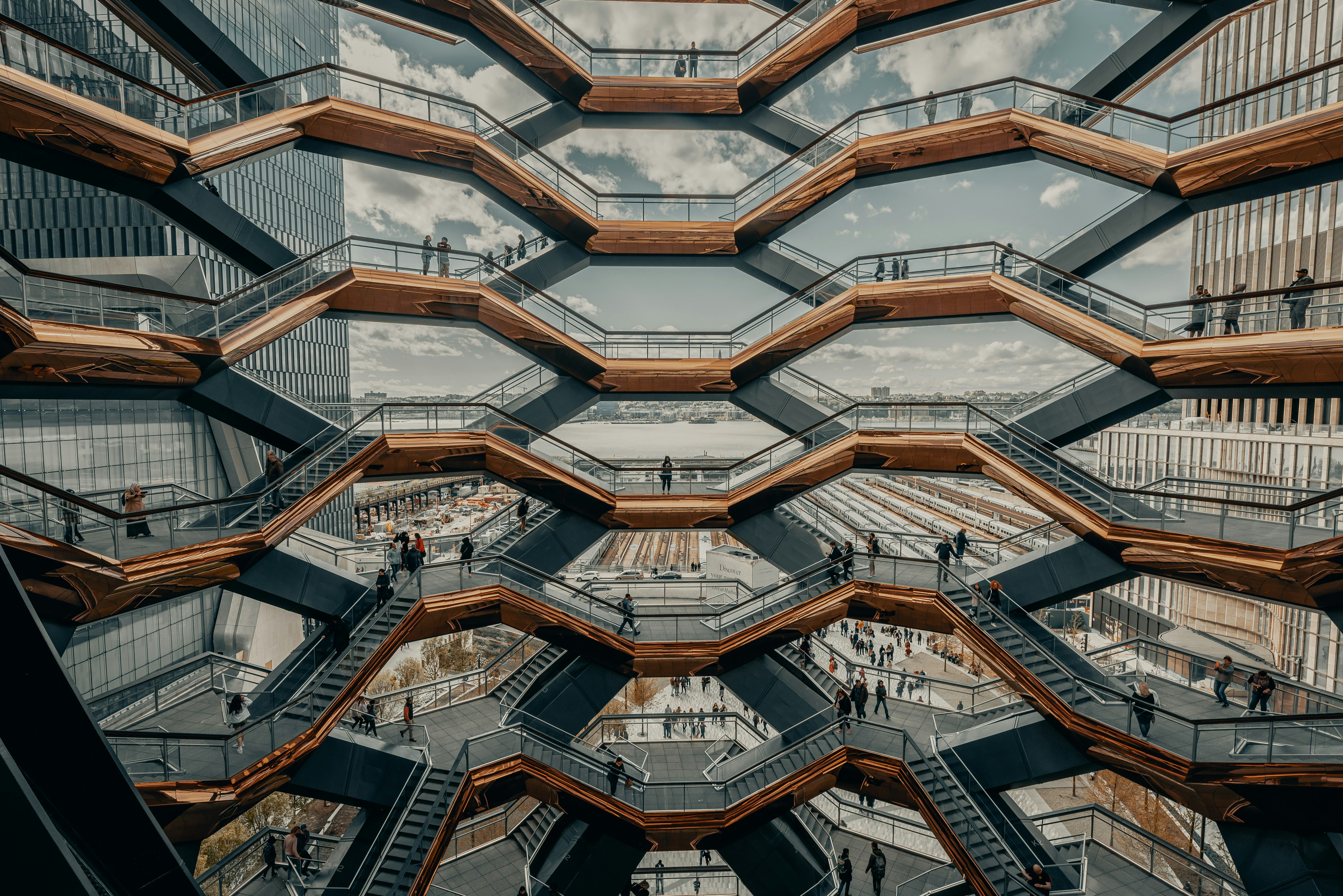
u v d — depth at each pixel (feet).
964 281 58.34
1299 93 46.78
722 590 69.21
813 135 73.10
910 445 58.54
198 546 43.55
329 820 81.92
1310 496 58.54
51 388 39.14
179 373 45.14
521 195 65.92
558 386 66.03
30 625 21.75
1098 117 55.72
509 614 59.21
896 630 134.62
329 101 57.72
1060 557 54.90
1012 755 53.88
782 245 71.20
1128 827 55.77
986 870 48.14
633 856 58.23
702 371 65.36
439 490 377.50
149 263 80.79
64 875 18.44
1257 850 42.96
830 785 58.54
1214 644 63.21
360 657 50.49
